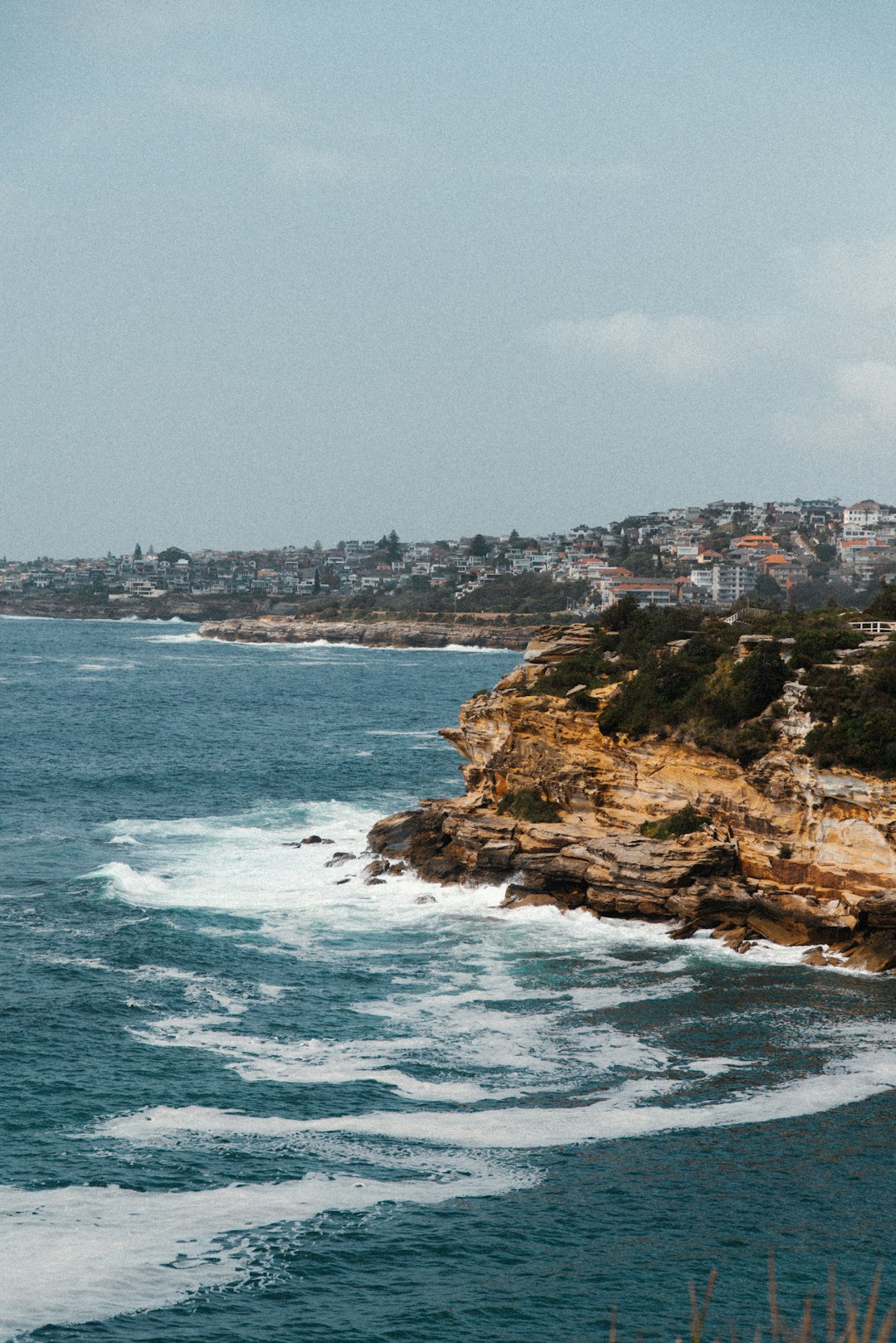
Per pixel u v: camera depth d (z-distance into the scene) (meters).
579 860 68.94
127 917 66.69
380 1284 33.44
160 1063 47.00
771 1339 31.17
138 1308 31.77
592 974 58.59
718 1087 45.84
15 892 72.31
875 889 61.12
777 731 67.81
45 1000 53.56
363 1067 47.19
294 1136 41.34
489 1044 49.66
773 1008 54.06
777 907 63.97
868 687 64.81
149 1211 36.31
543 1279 33.84
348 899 71.12
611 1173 39.44
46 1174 38.22
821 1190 38.78
